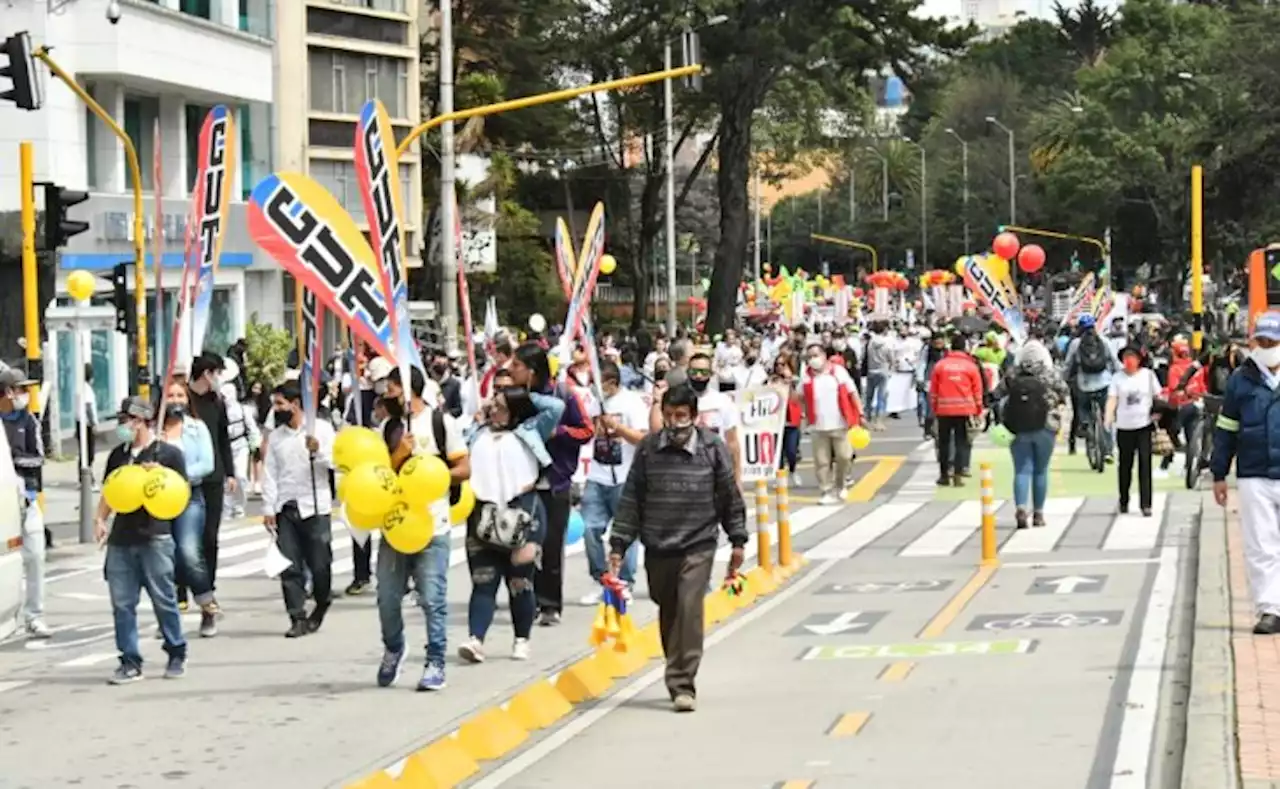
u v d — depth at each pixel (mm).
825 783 12969
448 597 23828
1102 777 12844
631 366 36562
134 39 52062
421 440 17719
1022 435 29500
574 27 84062
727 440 22719
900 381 54281
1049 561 25922
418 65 78312
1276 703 14430
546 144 91750
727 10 74812
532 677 17734
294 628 20703
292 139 68438
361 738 15133
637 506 16203
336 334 60875
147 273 53500
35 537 21594
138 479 17719
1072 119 129250
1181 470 38719
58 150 50438
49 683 18266
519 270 86938
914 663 18078
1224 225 102062
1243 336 52500
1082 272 127812
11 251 40000
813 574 25719
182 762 14422
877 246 182750
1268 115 90500
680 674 16094
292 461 20609
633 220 103812
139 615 22828
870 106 94250
